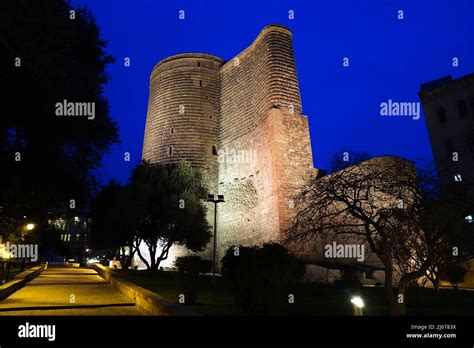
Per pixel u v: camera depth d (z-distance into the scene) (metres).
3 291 11.37
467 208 9.74
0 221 14.54
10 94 10.17
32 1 8.81
